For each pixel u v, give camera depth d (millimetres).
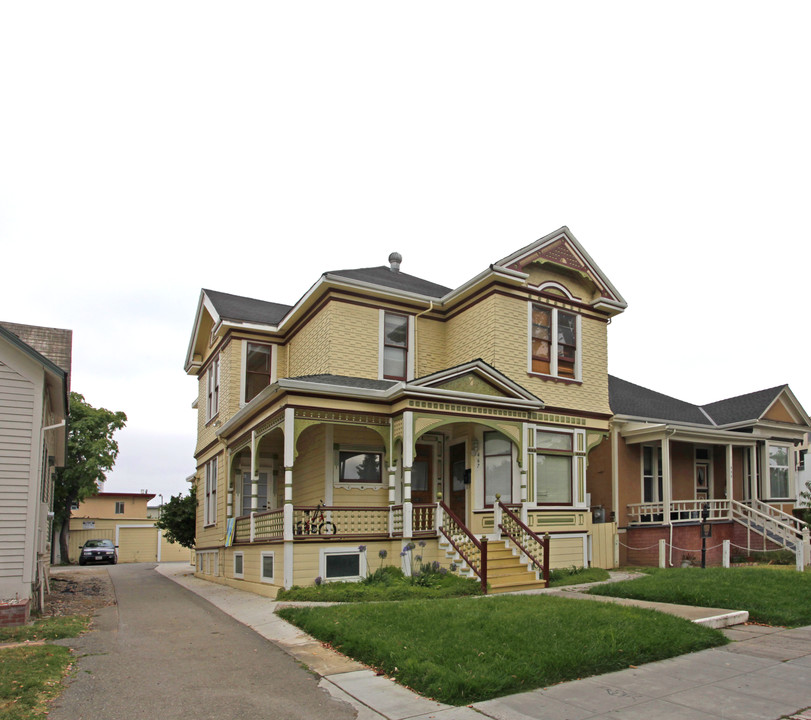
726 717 6160
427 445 18516
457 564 15094
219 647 9219
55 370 12250
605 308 20281
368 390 15320
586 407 19469
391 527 15352
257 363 20625
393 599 12867
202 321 23516
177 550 40312
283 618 11133
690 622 9531
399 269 23688
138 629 10664
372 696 6949
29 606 11195
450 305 19781
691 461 24547
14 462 11680
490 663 7477
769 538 20984
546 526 17734
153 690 7203
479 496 17422
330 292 18000
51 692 7035
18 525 11539
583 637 8398
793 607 10898
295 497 18594
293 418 14602
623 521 21562
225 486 19766
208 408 22906
